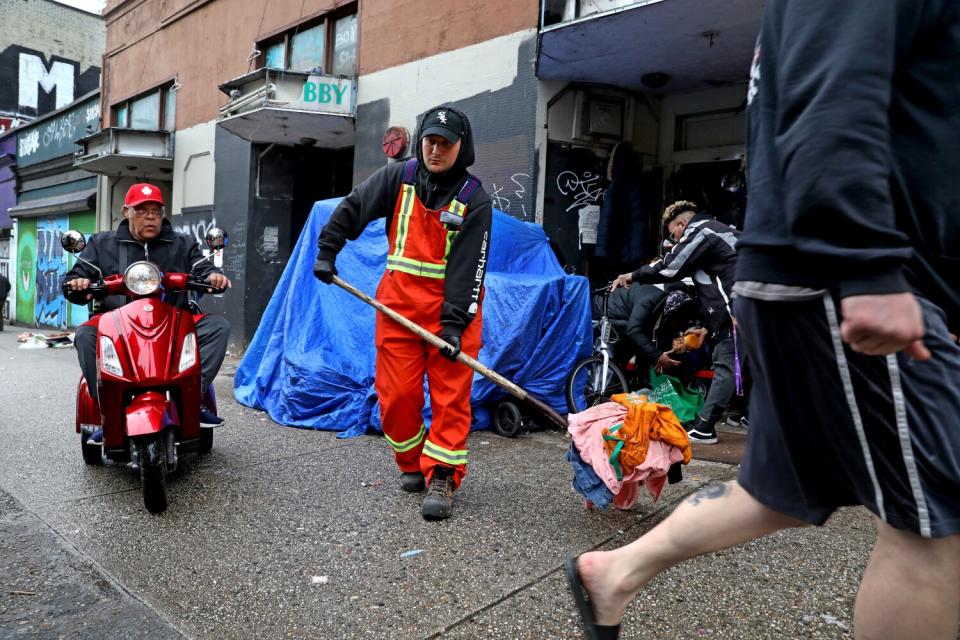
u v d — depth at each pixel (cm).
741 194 601
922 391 112
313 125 828
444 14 696
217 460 396
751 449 140
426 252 310
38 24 2300
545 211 617
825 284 111
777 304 119
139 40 1256
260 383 536
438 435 311
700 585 238
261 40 961
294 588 238
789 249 116
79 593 235
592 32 515
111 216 1356
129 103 1308
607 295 549
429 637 207
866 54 104
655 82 612
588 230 634
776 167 121
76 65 2416
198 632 211
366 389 470
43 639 206
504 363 463
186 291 371
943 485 113
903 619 120
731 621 215
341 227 325
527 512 314
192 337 339
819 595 232
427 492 325
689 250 439
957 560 117
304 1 888
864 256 102
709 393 451
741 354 194
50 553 267
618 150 632
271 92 773
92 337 348
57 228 1664
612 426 291
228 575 248
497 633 209
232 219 973
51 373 753
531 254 536
